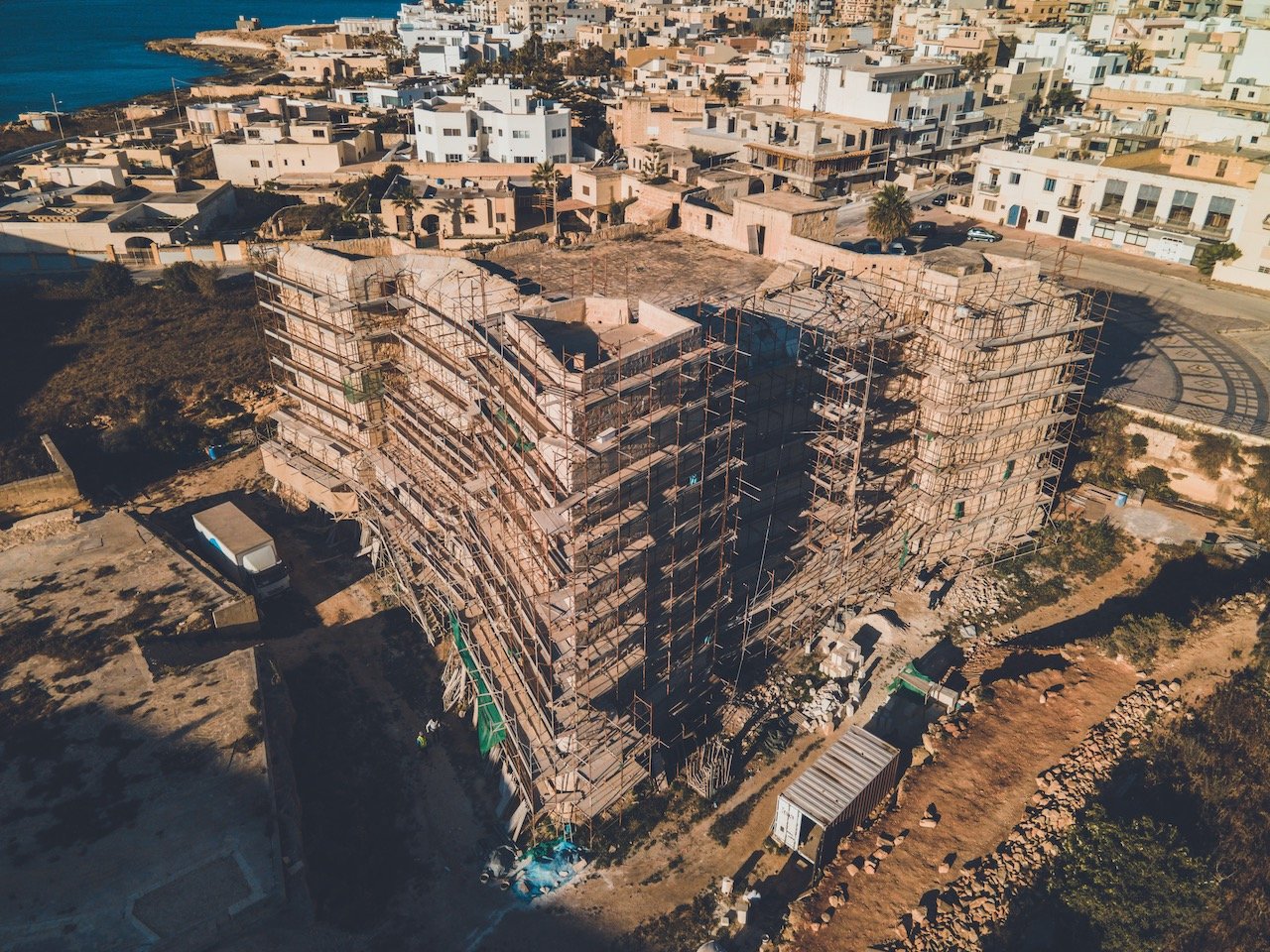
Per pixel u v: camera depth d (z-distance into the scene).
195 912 42.12
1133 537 70.75
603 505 44.91
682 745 53.81
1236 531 70.56
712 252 72.62
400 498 66.44
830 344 58.66
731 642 59.78
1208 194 108.06
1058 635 63.03
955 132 156.00
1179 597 64.38
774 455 61.41
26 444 80.50
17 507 74.56
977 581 67.81
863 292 64.25
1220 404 79.06
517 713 50.50
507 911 45.47
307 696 57.25
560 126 159.50
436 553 61.22
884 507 66.19
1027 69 169.88
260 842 45.47
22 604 61.47
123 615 60.41
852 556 64.19
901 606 65.38
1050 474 69.44
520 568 50.34
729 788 51.72
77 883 43.19
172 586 63.25
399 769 53.03
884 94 145.25
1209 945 42.59
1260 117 118.81
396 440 70.19
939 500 65.62
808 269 66.50
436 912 45.28
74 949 40.31
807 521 65.38
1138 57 195.88
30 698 53.53
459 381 58.81
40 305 104.94
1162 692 55.66
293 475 72.94
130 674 55.44
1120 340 91.94
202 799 47.47
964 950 42.31
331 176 157.12
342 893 45.25
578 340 49.88
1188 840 47.53
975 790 50.06
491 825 49.91
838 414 59.72
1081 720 54.16
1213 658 57.72
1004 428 66.12
